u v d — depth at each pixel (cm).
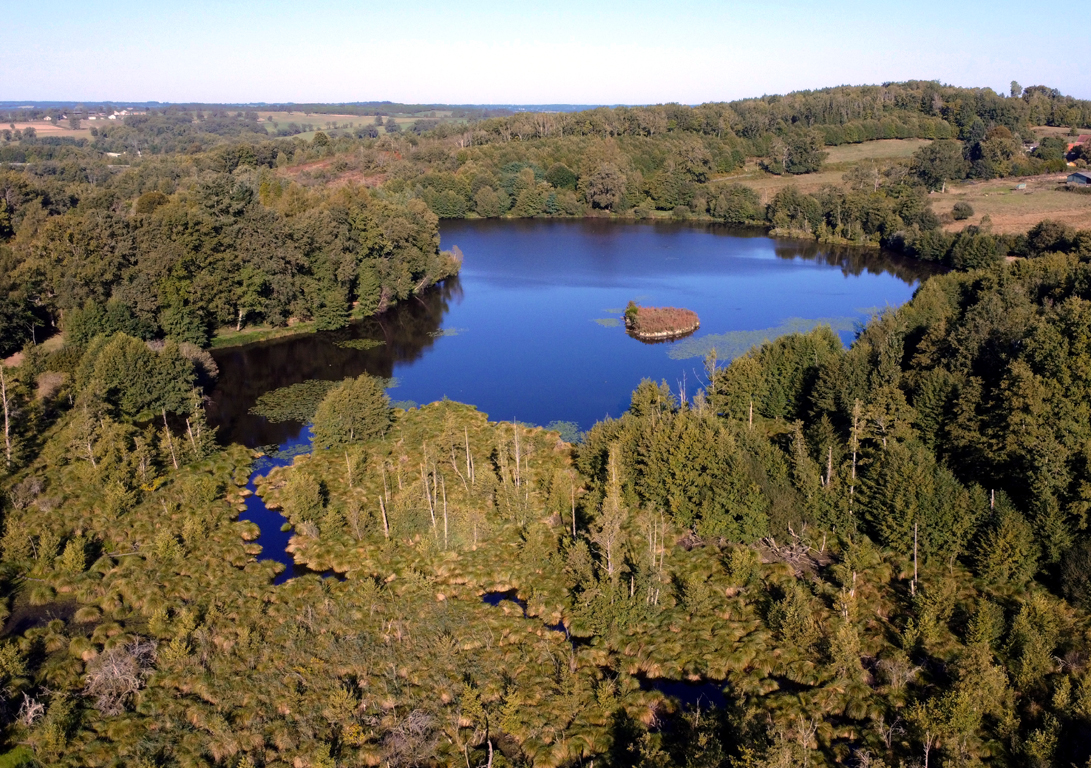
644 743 3953
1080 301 6725
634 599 5047
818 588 5222
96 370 8244
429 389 9812
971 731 3938
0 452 7044
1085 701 3919
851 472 6016
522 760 3981
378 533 6128
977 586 5206
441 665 4597
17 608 5188
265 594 5341
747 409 8212
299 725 4131
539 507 6488
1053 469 5291
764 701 4331
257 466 7650
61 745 3925
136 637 4844
